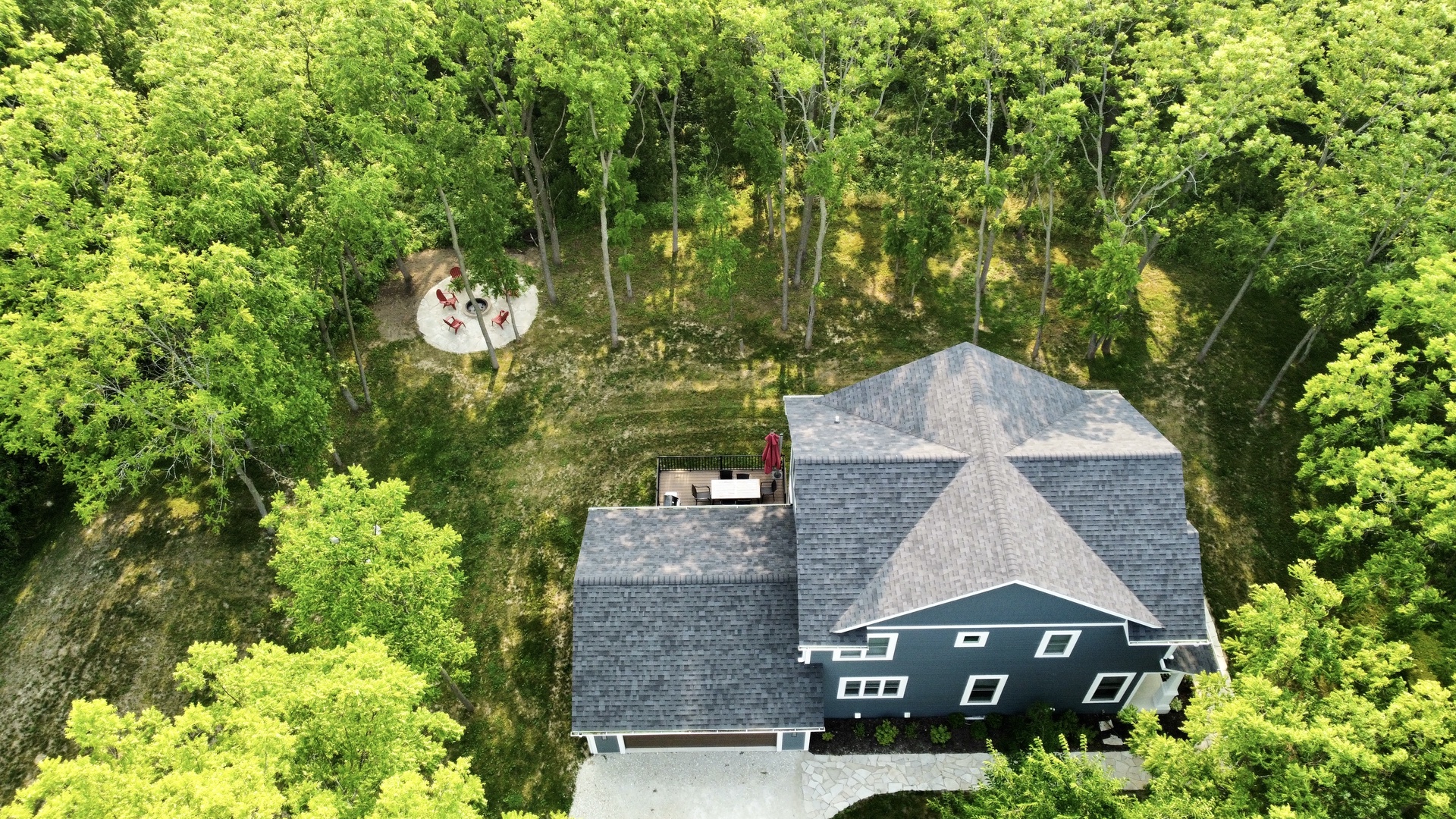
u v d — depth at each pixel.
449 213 33.66
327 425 31.50
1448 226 28.59
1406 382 25.70
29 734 26.70
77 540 31.91
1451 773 16.39
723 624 24.52
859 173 39.84
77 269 25.59
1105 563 23.09
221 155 28.02
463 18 32.22
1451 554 23.84
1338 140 31.98
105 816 14.91
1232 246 34.62
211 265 25.14
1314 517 25.73
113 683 27.80
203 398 24.94
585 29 30.97
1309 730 17.16
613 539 26.44
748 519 27.03
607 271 36.31
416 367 38.34
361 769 18.56
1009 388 26.45
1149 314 39.69
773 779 25.23
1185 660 23.84
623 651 24.44
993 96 45.34
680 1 33.06
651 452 34.50
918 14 41.19
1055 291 41.12
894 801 24.62
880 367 37.59
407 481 33.81
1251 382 36.47
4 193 25.00
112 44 39.62
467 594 30.14
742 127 36.38
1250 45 29.08
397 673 18.89
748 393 36.75
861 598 22.66
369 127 28.09
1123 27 42.09
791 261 43.44
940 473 23.78
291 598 29.38
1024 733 25.17
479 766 25.86
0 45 31.06
